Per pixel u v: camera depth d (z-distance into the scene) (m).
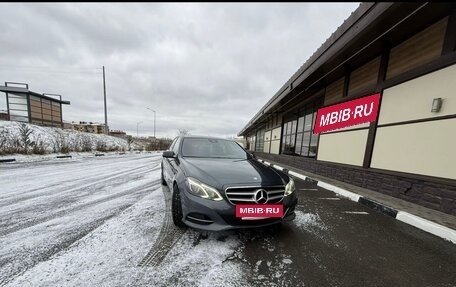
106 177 6.55
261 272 1.88
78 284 1.64
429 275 1.93
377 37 4.29
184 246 2.27
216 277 1.78
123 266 1.89
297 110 10.67
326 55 4.86
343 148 6.34
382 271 1.96
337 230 2.87
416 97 4.07
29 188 4.93
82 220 2.96
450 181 3.38
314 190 5.42
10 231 2.58
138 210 3.40
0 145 11.03
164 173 4.98
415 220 3.08
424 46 3.98
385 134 4.80
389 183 4.50
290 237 2.60
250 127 22.55
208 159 3.42
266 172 2.85
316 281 1.79
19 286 1.61
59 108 21.77
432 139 3.75
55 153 13.79
